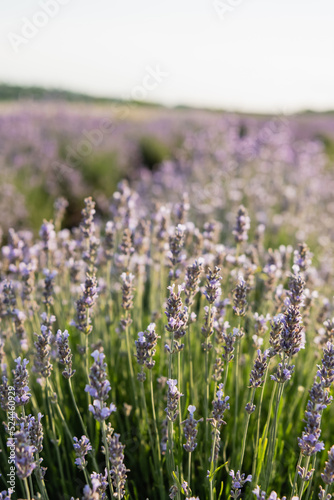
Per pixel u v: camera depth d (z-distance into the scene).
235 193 7.00
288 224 6.79
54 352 2.81
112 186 10.46
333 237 5.72
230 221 6.01
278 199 8.23
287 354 1.96
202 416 2.90
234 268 3.50
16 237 3.14
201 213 6.05
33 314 3.22
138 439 2.75
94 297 2.34
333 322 2.47
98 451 2.68
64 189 9.41
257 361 2.02
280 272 3.25
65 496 2.35
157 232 3.56
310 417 1.78
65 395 2.89
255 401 2.92
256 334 2.51
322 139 17.67
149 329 2.03
